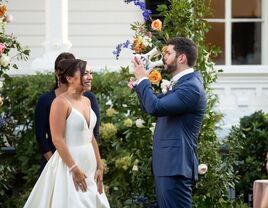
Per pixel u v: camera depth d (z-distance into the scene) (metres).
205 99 8.62
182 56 8.59
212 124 9.94
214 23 14.35
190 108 8.45
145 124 9.94
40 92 10.65
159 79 9.17
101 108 10.55
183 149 8.46
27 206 8.73
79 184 8.58
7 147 10.73
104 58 14.14
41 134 9.26
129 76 10.14
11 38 10.23
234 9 14.39
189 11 9.94
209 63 10.02
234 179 10.38
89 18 14.16
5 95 10.72
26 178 10.55
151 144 9.97
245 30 14.52
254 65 14.12
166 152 8.48
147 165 9.98
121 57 14.06
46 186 8.65
